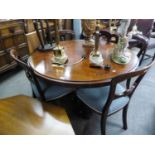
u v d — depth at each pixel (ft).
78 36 9.68
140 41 5.79
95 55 4.20
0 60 7.50
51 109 3.97
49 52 5.18
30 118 3.67
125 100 4.44
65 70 4.04
